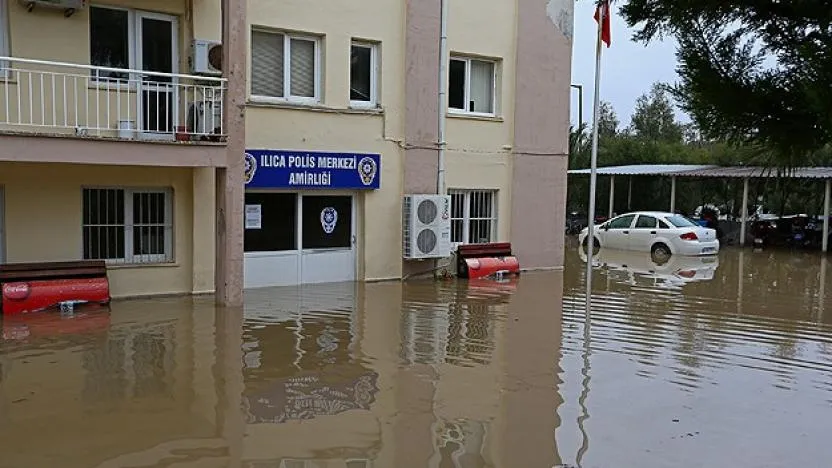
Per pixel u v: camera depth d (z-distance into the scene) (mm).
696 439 6586
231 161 12000
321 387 7883
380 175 15570
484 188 17281
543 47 17844
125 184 12609
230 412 7012
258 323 11039
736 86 2434
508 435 6559
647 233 23688
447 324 11336
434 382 8156
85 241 12469
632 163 39844
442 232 16125
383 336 10398
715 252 23656
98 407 7078
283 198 14703
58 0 11578
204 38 13109
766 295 14984
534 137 17891
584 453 6188
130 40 12648
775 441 6578
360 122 15219
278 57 14391
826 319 12375
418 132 16000
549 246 18406
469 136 16938
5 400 7234
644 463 6012
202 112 12742
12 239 11742
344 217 15508
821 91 2172
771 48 2428
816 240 27234
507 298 13953
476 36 16859
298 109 14367
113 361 8711
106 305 12109
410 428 6684
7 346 9312
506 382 8211
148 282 12922
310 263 15117
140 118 12109
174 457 5910
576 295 14477
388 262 15891
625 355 9586
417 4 15773
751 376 8688
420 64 15922
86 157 10797
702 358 9523
